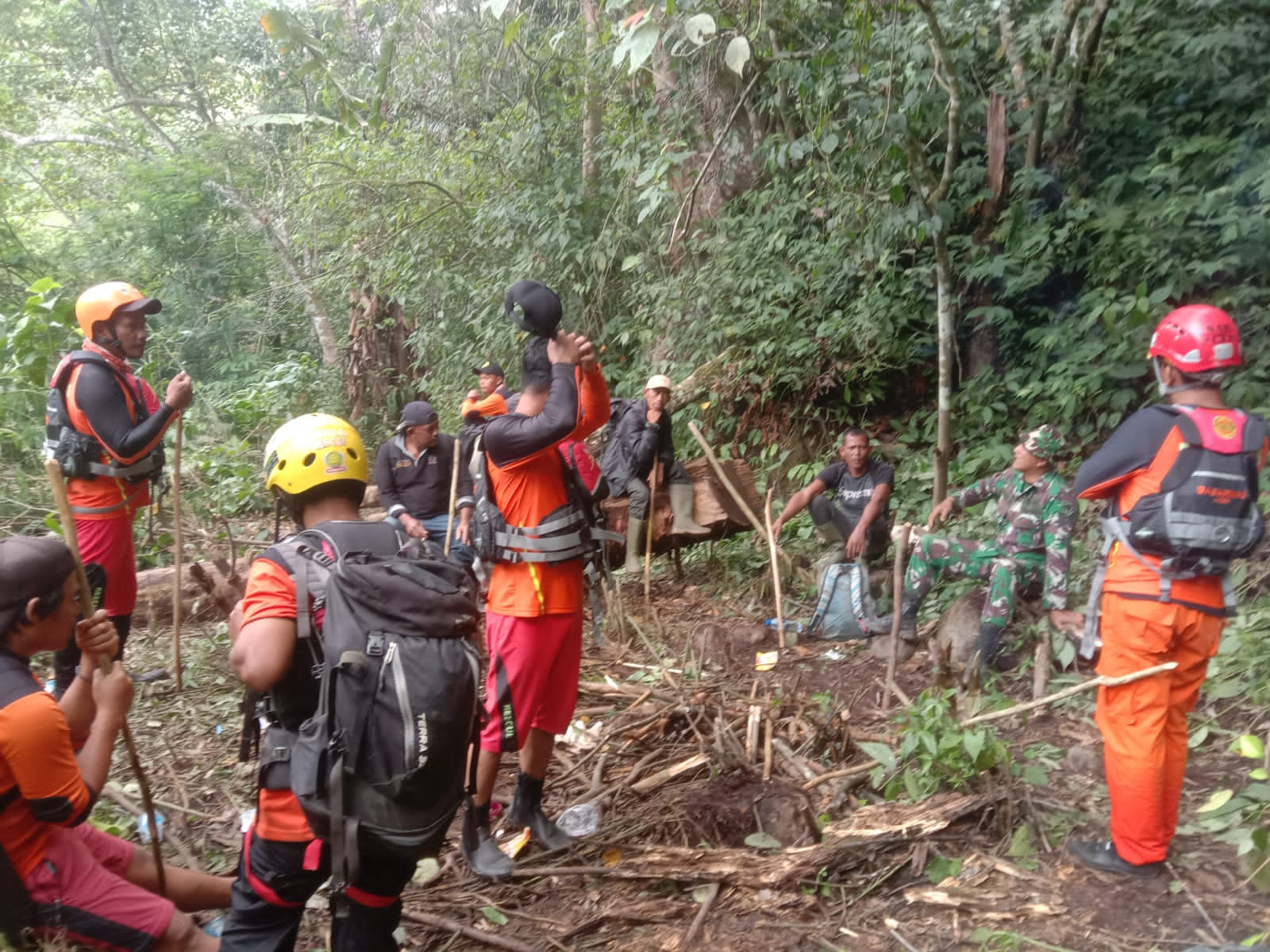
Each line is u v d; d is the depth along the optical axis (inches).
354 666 89.9
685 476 280.8
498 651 142.3
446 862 147.9
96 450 174.1
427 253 449.1
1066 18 295.0
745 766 160.9
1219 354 121.0
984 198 321.1
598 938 129.3
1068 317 317.4
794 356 344.2
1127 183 312.0
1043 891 129.1
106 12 732.0
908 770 153.6
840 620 232.1
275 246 622.8
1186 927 120.0
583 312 418.3
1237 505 119.6
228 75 767.7
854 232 315.6
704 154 375.9
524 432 134.5
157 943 105.9
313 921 133.7
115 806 162.6
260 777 98.8
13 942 101.9
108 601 181.5
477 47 434.6
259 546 307.3
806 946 123.9
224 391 586.2
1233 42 283.7
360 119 272.8
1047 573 191.8
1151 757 125.0
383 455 251.4
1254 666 176.2
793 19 317.7
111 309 174.9
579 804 161.3
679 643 240.5
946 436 254.2
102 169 778.8
